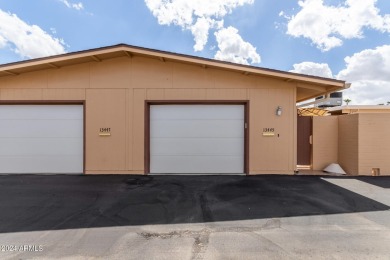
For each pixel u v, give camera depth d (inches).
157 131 304.8
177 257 113.1
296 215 165.6
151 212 171.2
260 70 279.4
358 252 117.3
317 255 114.7
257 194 214.1
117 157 300.4
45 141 304.0
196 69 300.2
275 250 119.2
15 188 233.5
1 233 138.3
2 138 303.9
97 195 210.7
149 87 300.5
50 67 298.7
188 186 241.4
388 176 285.0
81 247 122.4
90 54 276.1
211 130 304.2
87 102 300.7
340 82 277.3
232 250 119.3
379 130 289.0
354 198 202.1
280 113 297.0
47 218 160.1
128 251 118.5
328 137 325.1
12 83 300.8
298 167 331.0
